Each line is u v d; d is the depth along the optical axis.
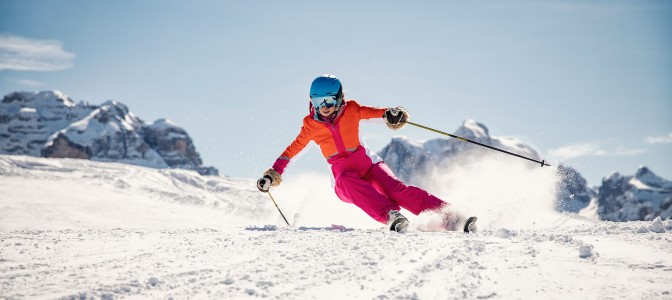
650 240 3.55
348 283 2.66
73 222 16.67
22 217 16.38
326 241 3.86
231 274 2.84
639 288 2.47
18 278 2.76
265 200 31.88
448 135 5.59
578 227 4.36
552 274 2.73
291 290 2.53
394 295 2.46
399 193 5.48
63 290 2.53
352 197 5.51
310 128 5.71
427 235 4.18
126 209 20.27
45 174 27.34
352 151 5.63
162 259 3.27
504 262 3.00
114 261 3.21
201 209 22.78
